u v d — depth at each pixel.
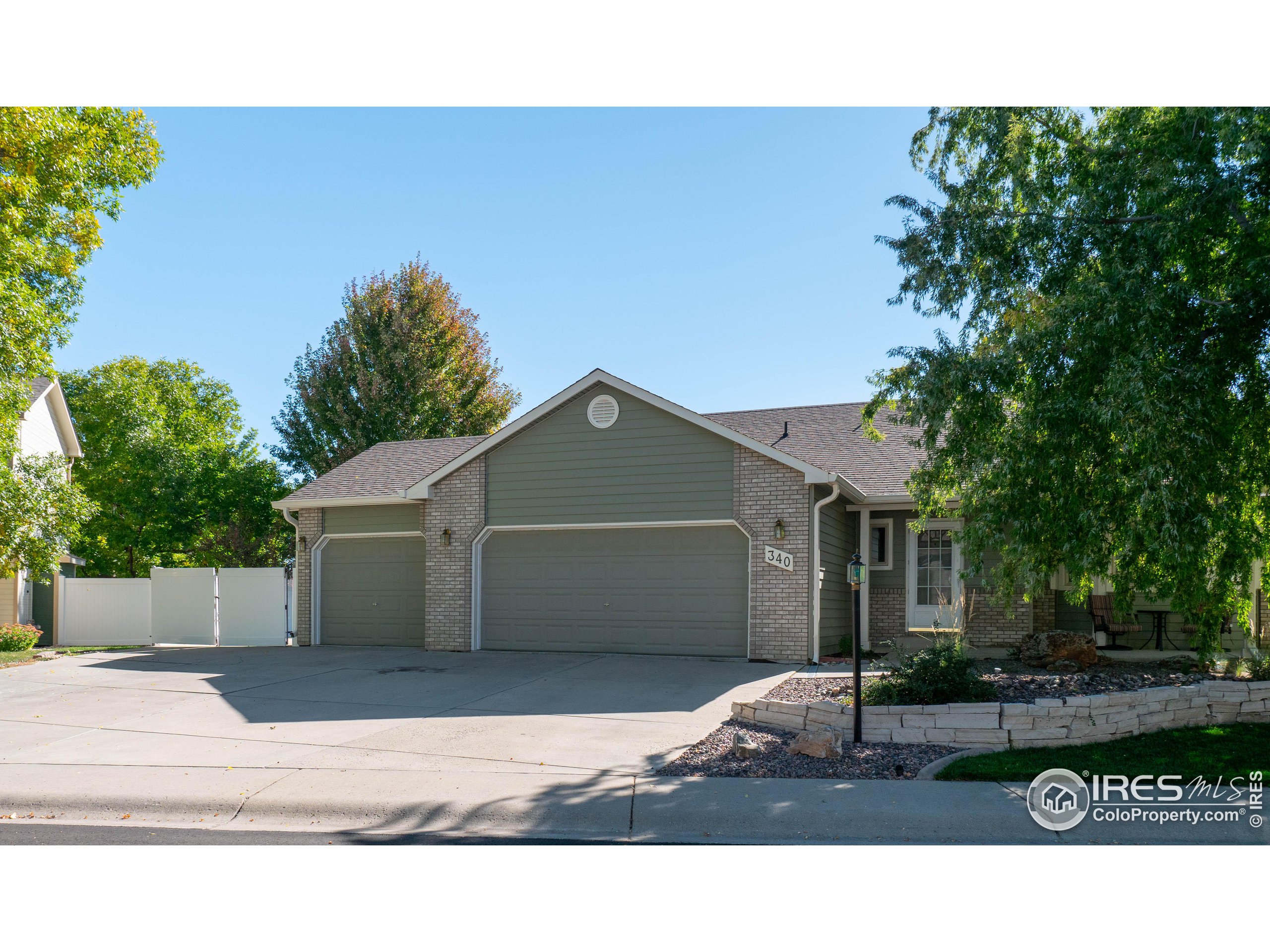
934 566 16.53
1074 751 8.53
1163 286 9.01
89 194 18.45
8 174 15.91
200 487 32.94
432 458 21.59
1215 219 9.01
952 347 10.53
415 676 13.66
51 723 10.35
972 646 15.90
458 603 17.08
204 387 39.56
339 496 19.23
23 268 17.48
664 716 10.33
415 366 36.16
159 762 8.40
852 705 9.54
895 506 16.56
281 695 12.16
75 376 33.84
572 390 16.39
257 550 33.00
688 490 15.55
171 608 21.88
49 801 7.35
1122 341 8.87
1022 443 9.34
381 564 19.11
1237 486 9.39
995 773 7.69
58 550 18.50
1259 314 8.92
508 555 17.02
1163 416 8.20
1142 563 9.45
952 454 10.70
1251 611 14.21
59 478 19.89
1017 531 9.48
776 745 8.79
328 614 19.50
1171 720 9.47
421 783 7.53
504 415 40.00
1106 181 9.80
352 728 9.80
